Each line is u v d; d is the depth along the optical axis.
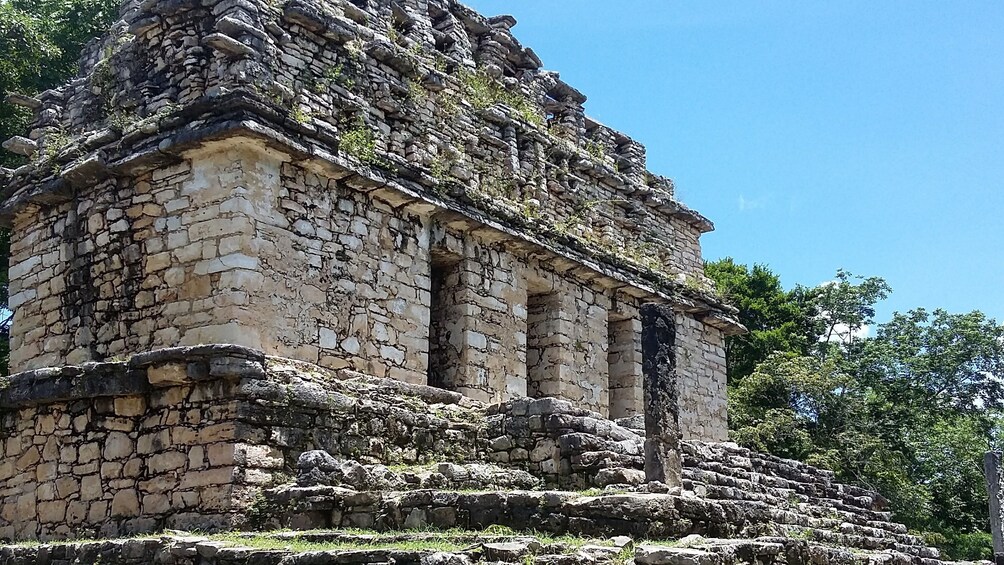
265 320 14.73
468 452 15.13
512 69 22.48
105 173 15.96
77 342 15.98
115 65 17.11
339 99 16.86
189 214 15.11
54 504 14.36
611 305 21.97
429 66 18.83
